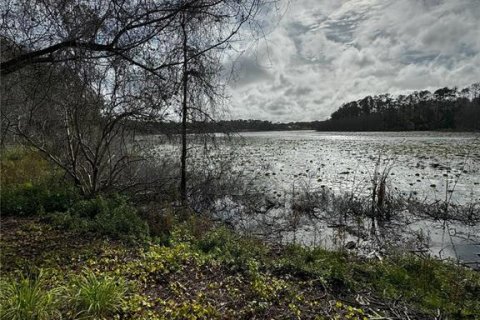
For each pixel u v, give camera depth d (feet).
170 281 16.24
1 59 10.61
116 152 34.37
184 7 10.44
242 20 11.23
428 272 19.97
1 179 36.14
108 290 13.14
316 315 13.69
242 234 27.73
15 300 11.49
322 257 21.84
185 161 37.22
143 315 12.60
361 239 28.76
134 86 17.49
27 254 19.30
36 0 9.80
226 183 43.29
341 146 130.82
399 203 37.19
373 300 15.93
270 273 18.12
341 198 39.42
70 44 10.28
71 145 32.55
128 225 24.66
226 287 15.93
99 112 25.57
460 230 30.96
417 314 14.88
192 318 12.64
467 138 164.25
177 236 23.84
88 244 21.18
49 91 12.07
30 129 28.94
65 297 12.42
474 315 15.17
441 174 58.18
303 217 34.86
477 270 22.11
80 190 31.96
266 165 70.54
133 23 10.57
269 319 13.34
